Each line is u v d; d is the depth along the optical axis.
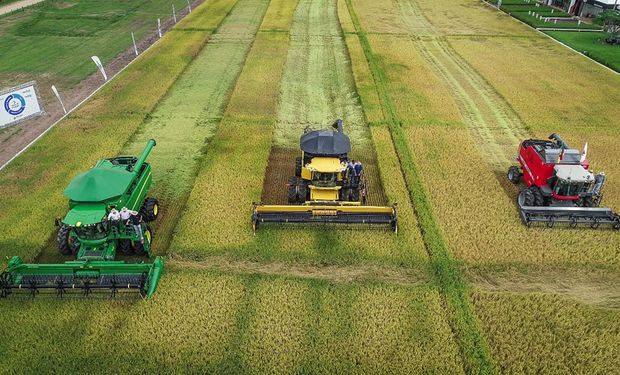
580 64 37.91
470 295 15.45
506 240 17.84
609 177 22.22
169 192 20.73
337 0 56.97
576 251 17.36
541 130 27.02
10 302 14.62
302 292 15.37
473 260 16.86
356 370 12.81
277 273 16.25
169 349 13.33
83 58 37.59
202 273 16.03
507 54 40.09
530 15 52.19
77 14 49.59
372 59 37.53
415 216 19.27
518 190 21.47
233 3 54.34
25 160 23.05
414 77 34.41
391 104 29.92
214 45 40.72
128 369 12.79
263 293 15.28
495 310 14.75
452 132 26.52
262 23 46.62
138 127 26.59
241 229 18.16
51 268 14.53
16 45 40.28
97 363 12.92
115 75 33.97
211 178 21.48
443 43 42.75
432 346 13.56
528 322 14.29
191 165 22.91
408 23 48.66
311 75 34.78
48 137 25.27
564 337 13.84
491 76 35.19
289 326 14.12
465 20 50.41
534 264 16.75
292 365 12.92
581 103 30.78
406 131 26.47
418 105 29.91
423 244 17.62
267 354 13.25
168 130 26.39
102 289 14.84
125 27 45.66
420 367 12.90
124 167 18.09
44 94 31.09
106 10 51.28
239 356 13.18
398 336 13.87
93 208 15.68
